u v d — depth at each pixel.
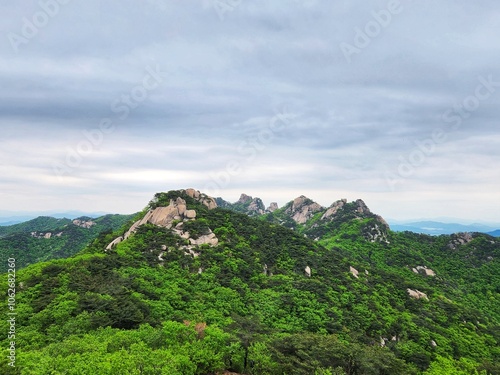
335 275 95.88
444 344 71.69
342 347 52.34
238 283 79.50
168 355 40.88
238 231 106.19
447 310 92.25
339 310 75.50
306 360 48.94
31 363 35.94
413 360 63.25
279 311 71.81
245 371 50.62
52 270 69.94
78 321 50.44
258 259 93.31
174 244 88.75
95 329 50.38
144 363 37.91
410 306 89.81
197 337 51.47
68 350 40.34
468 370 59.19
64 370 35.28
